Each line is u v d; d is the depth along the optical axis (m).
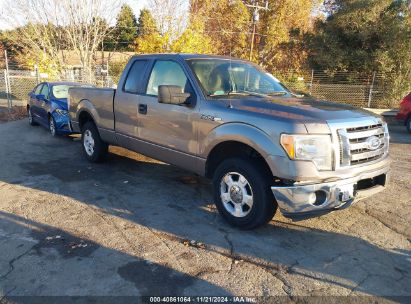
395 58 20.27
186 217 4.76
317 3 32.50
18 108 17.59
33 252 3.82
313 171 3.76
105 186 5.95
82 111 7.23
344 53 21.20
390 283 3.38
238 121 4.21
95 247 3.94
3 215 4.73
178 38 22.70
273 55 31.94
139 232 4.31
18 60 25.73
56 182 6.12
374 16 20.56
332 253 3.90
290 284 3.35
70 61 24.09
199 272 3.51
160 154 5.43
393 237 4.29
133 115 5.82
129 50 31.83
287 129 3.79
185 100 4.70
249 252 3.89
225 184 4.48
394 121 16.64
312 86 20.12
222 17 32.44
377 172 4.18
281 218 4.74
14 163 7.35
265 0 31.11
